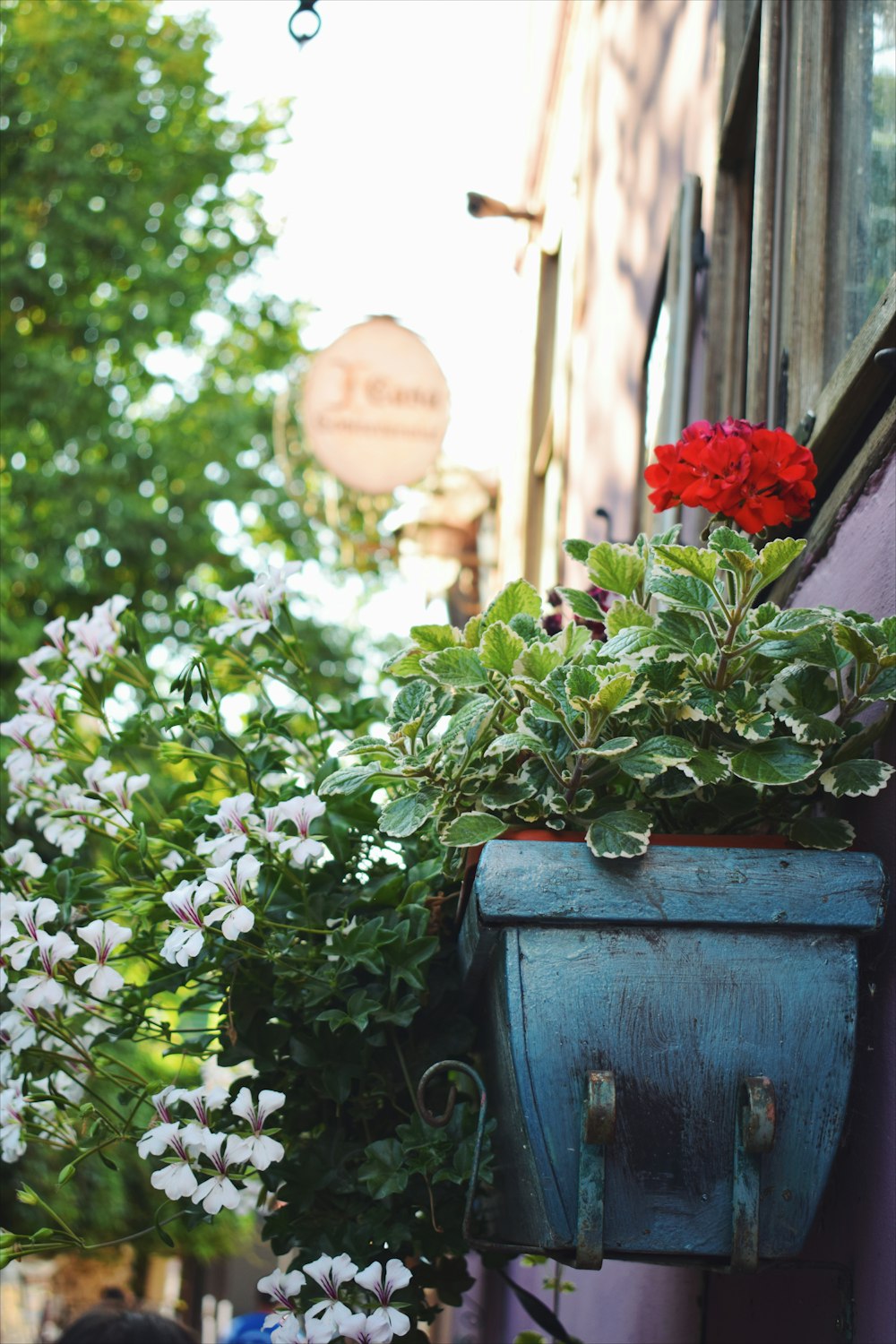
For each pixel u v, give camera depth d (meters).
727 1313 1.96
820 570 1.85
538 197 7.42
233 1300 14.46
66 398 11.35
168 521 11.75
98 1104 2.12
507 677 1.55
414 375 6.23
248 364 14.02
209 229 12.99
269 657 2.36
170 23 12.77
